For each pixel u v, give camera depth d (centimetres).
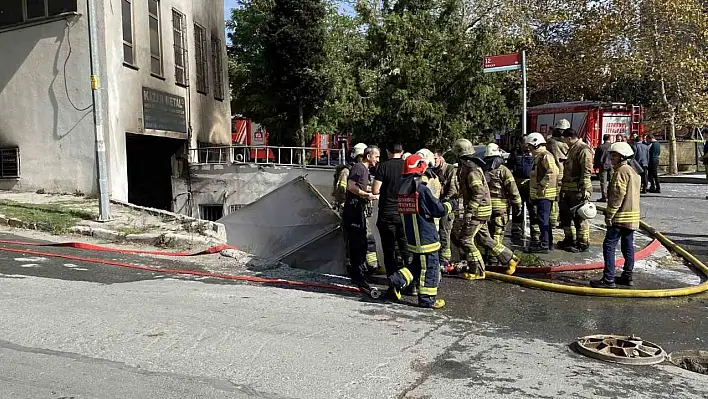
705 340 593
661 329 627
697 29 2442
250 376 460
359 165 766
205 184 1752
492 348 546
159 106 1658
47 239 1064
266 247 936
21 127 1527
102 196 1165
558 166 1018
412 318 638
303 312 645
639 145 1900
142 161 1836
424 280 679
